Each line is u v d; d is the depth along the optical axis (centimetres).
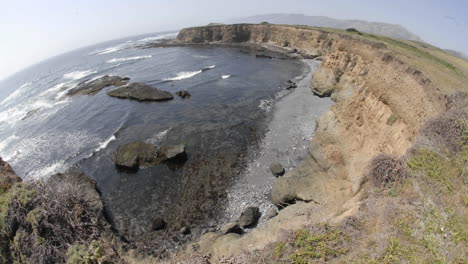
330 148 1961
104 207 1720
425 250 700
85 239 1027
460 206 807
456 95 1377
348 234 824
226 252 1229
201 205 1739
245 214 1581
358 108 2089
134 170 2058
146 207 1728
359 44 3344
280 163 2133
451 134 1059
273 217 1577
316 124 2533
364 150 1775
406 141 1500
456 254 671
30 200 988
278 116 2941
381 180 1000
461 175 905
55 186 1135
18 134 2836
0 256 940
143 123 2841
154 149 2197
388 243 742
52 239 945
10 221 948
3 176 1209
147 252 1393
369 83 2239
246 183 1927
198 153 2264
